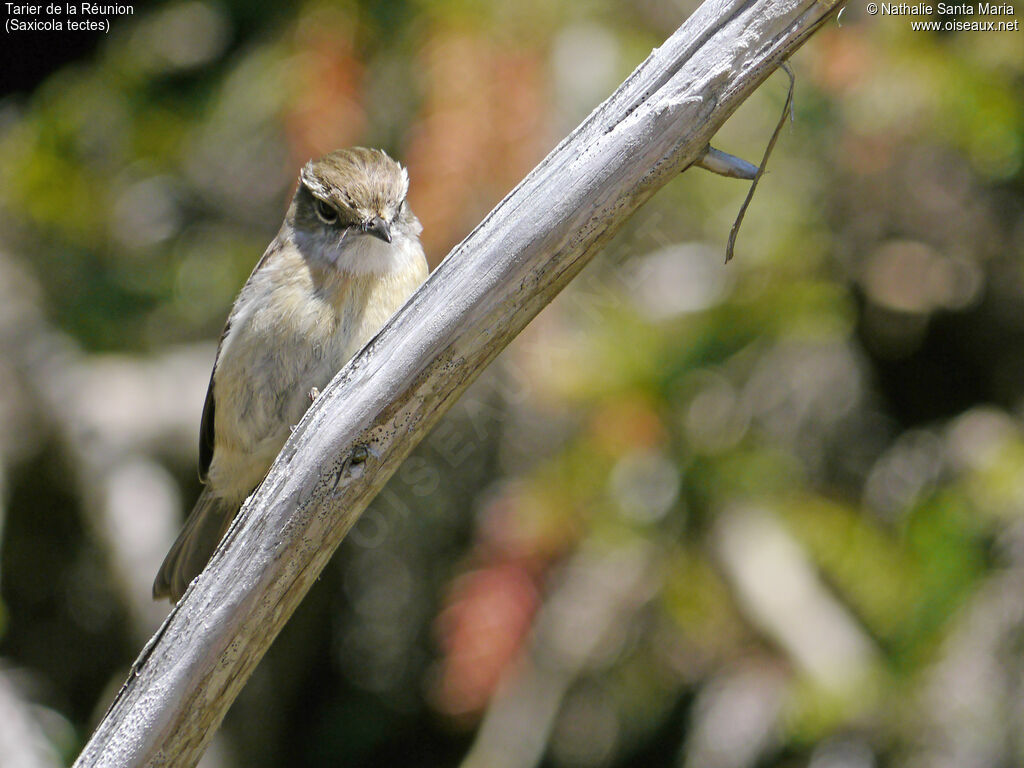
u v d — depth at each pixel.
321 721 14.05
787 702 10.86
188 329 13.21
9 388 12.33
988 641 10.62
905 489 12.03
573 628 11.14
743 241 10.99
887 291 12.09
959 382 12.82
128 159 12.91
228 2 12.88
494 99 9.74
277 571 5.26
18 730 10.28
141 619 11.68
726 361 10.80
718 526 11.23
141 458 12.36
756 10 4.93
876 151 10.77
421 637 13.17
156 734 5.28
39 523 12.99
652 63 5.03
